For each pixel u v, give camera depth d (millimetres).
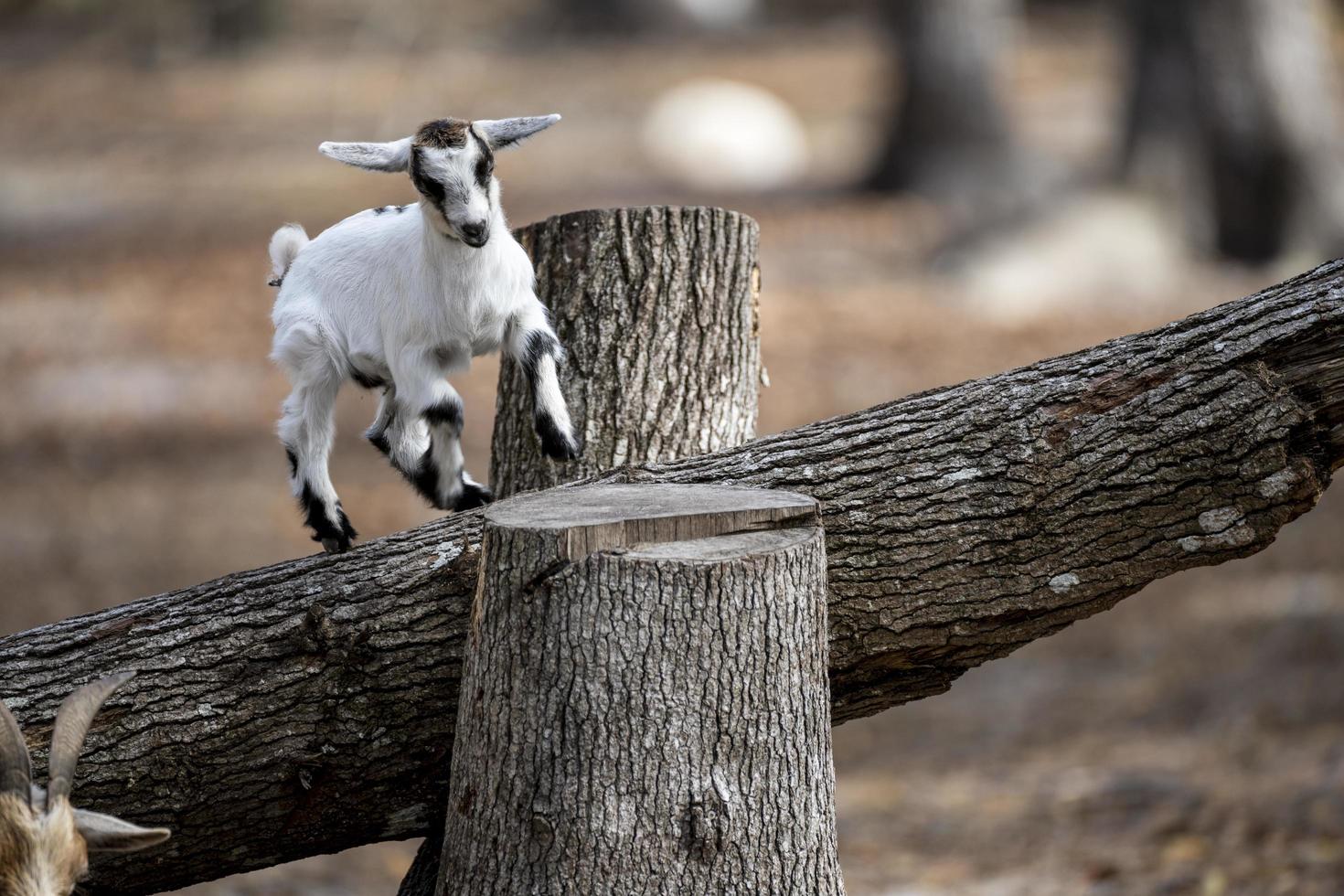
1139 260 58438
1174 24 60062
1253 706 26156
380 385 14508
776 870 11781
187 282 61406
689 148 81562
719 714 11578
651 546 11828
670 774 11516
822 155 86188
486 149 13070
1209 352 13633
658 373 16906
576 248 17000
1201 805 22109
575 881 11461
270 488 40094
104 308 58000
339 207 73375
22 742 10719
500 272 13445
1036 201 61656
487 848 11836
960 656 14008
